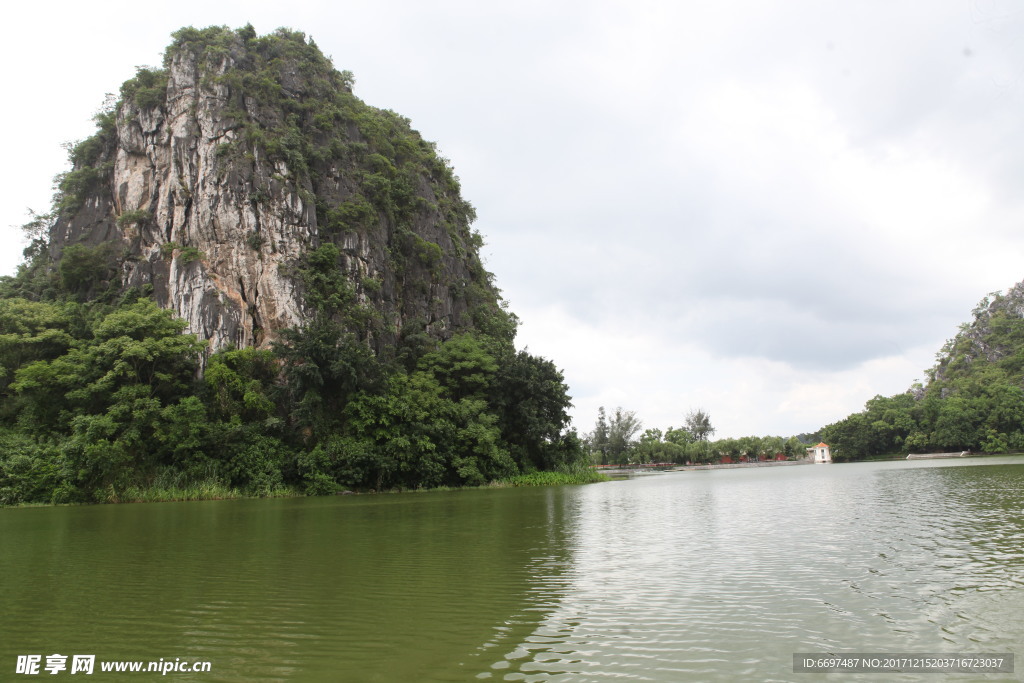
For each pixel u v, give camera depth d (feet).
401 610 34.01
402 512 86.33
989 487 106.93
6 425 129.29
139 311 141.49
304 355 139.64
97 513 89.86
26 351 136.67
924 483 122.52
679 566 45.19
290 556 50.37
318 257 161.58
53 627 31.24
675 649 27.63
